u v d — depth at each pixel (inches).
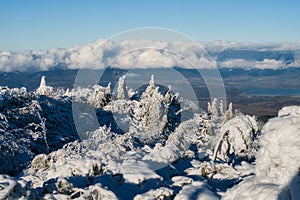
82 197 348.5
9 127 1301.7
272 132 195.0
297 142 184.1
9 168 997.2
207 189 375.9
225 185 434.0
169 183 416.2
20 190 306.7
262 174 205.8
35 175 458.6
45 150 1275.8
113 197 346.0
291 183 182.1
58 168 442.3
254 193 198.5
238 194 209.8
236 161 623.5
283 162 187.8
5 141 1139.3
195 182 399.9
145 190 385.7
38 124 1390.3
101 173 429.1
